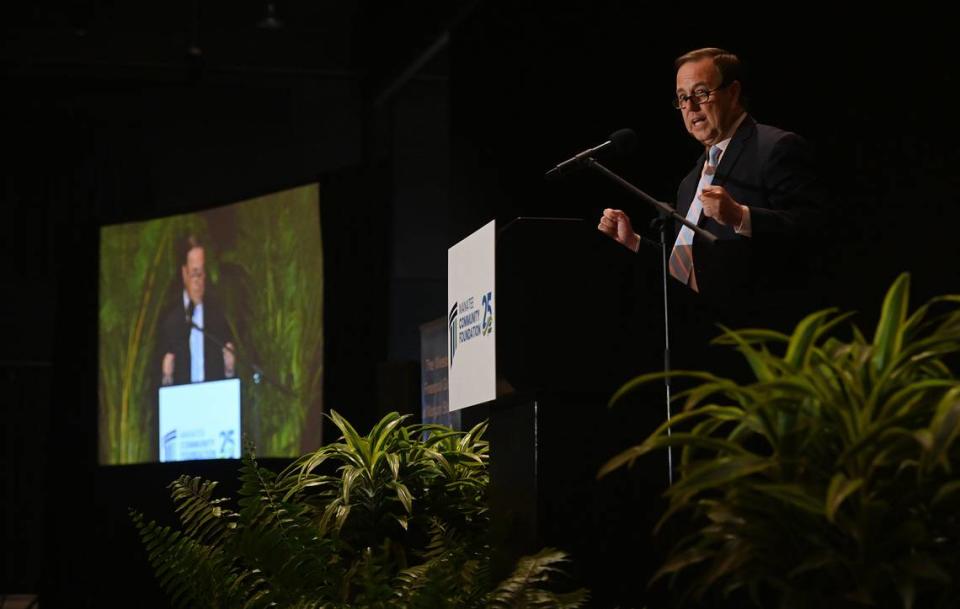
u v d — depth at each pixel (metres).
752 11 4.61
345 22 10.27
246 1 10.19
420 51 8.66
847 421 1.54
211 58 10.17
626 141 2.51
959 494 1.50
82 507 8.61
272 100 10.59
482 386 2.31
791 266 2.58
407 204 10.09
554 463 2.15
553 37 6.12
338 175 7.73
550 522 2.13
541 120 6.25
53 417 8.80
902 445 1.49
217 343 8.15
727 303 2.19
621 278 2.23
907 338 1.66
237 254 8.13
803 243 2.60
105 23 10.02
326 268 7.67
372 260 7.64
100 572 8.23
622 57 5.54
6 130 10.79
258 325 7.96
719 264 2.54
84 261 8.81
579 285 2.22
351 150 10.45
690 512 2.09
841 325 3.88
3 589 10.80
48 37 9.98
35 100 10.72
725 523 1.62
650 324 2.22
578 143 5.91
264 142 10.61
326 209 7.73
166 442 8.30
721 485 1.65
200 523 2.62
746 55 4.63
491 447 2.43
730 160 2.78
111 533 8.20
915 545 1.52
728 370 2.16
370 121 10.27
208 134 10.67
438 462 2.92
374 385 7.55
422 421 5.20
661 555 2.11
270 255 7.98
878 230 3.94
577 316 2.21
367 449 2.88
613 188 5.59
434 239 10.07
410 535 2.81
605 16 5.65
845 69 4.13
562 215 5.97
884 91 3.96
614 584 2.12
